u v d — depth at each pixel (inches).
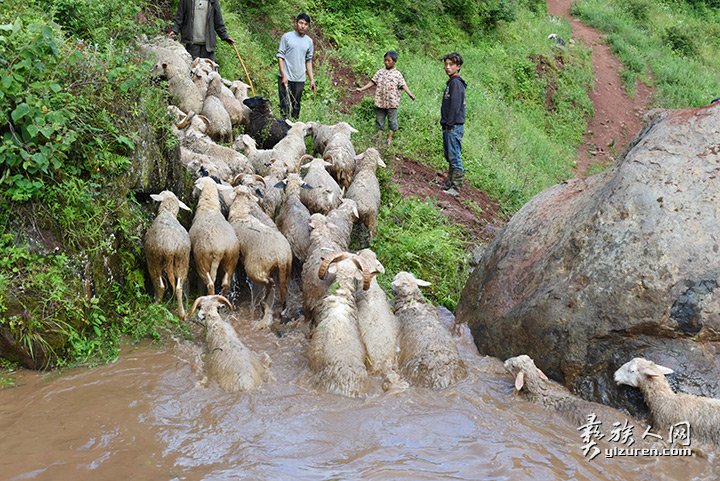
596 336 240.8
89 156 271.6
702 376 222.5
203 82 463.5
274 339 277.0
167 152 317.7
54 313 242.4
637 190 252.1
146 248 280.5
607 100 1091.3
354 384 233.5
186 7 515.2
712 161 253.6
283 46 518.9
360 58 748.0
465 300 310.8
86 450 194.5
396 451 202.5
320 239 314.5
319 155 466.3
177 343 264.1
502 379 253.3
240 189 320.5
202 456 194.9
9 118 251.1
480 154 655.1
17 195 244.4
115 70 287.1
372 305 272.5
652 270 236.5
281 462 193.5
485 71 945.5
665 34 1355.8
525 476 192.2
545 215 293.6
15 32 250.2
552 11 1384.1
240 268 324.5
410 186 499.2
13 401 218.4
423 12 959.0
